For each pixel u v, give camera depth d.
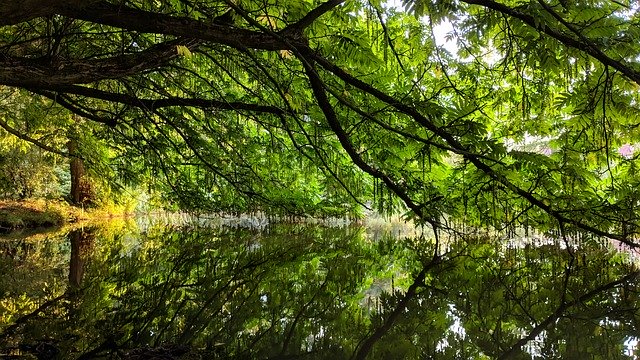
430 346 2.63
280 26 3.51
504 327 3.01
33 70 3.25
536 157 3.54
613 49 2.92
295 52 2.39
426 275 4.77
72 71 3.36
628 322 3.08
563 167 3.85
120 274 4.88
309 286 4.25
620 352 2.49
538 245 7.05
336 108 4.52
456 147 3.49
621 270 4.98
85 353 2.38
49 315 3.15
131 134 6.75
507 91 4.72
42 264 5.65
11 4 2.30
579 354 2.46
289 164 6.73
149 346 2.51
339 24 4.15
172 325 2.95
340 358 2.44
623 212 4.11
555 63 3.09
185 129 5.84
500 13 3.21
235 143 6.14
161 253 6.49
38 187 14.30
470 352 2.53
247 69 4.44
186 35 2.99
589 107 3.39
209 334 2.78
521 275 4.73
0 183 13.46
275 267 5.27
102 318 3.09
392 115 4.27
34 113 6.90
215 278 4.62
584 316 3.23
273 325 3.02
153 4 3.67
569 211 3.96
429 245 7.32
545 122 4.59
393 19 4.74
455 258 5.84
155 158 6.18
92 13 2.77
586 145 3.90
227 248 7.02
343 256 6.13
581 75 3.79
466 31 3.69
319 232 9.88
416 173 4.79
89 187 15.14
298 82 4.73
